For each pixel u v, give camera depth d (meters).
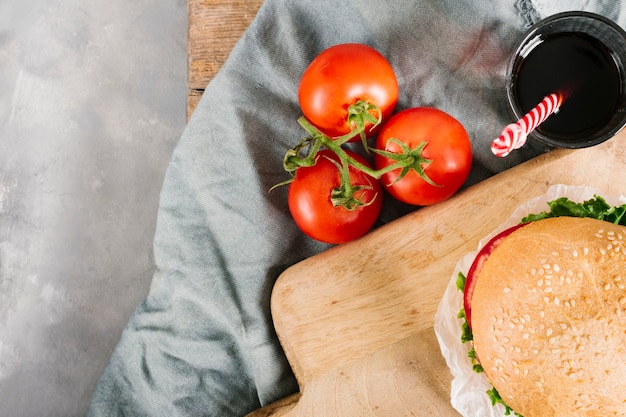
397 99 0.53
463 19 0.55
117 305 0.77
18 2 0.78
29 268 0.78
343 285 0.54
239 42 0.56
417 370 0.54
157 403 0.61
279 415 0.55
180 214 0.59
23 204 0.78
